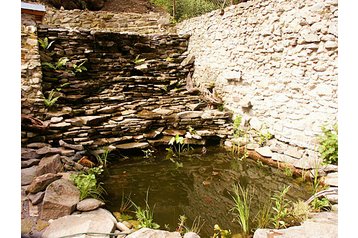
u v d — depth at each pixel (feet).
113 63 20.52
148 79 20.33
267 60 15.11
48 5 28.60
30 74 15.46
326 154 11.40
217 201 10.80
